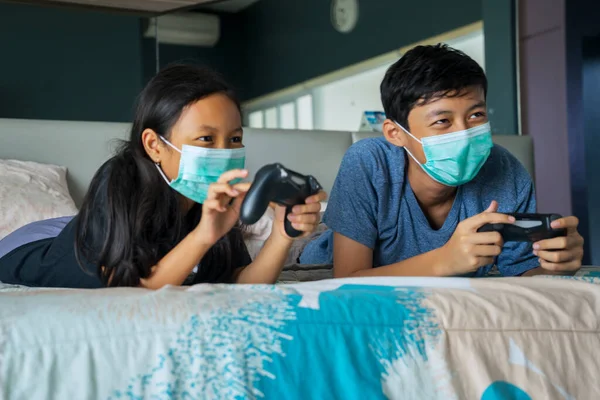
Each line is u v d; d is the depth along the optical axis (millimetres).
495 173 1595
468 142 1380
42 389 746
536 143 4660
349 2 6301
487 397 844
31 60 5031
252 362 785
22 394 741
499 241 1229
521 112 4730
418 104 1399
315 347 812
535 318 920
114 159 1241
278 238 1231
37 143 2512
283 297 863
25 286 1358
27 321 784
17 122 2506
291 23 7027
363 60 6223
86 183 2561
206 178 1227
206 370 773
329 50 6602
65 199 2242
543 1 4570
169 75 1244
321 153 2988
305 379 793
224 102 1229
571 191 4453
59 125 2553
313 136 2996
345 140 3049
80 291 959
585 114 4598
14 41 4988
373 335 838
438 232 1531
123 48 5184
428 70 1379
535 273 1512
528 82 4695
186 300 837
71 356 764
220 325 798
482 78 1397
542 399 873
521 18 4715
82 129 2576
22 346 762
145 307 812
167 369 766
